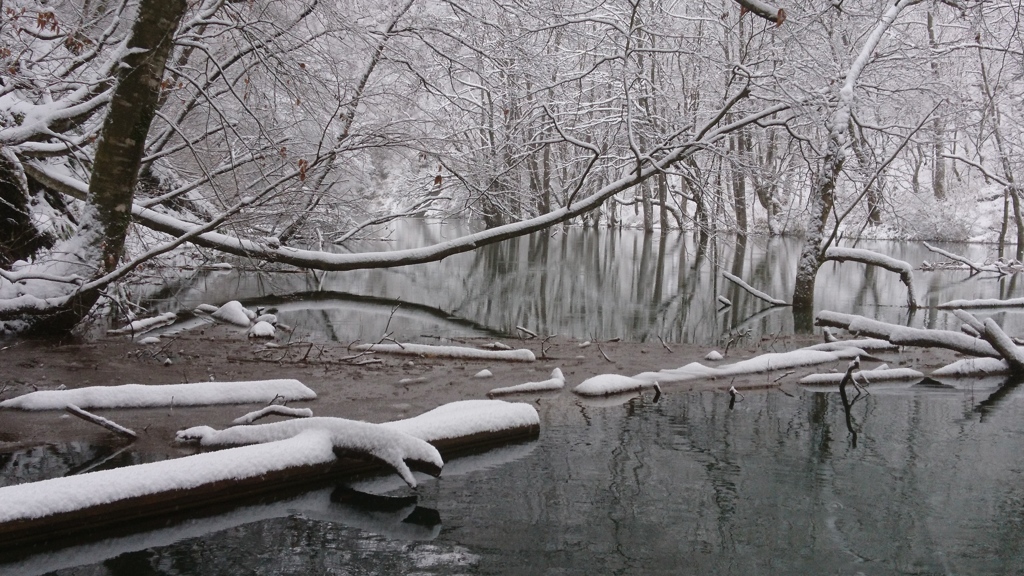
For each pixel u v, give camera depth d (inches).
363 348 373.7
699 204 581.0
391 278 729.0
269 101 471.8
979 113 904.9
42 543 166.6
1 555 161.3
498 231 488.7
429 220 1502.2
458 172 556.1
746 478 217.5
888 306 615.8
